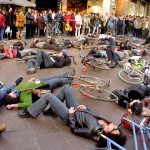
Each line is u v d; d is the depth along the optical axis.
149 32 19.22
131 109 4.86
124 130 4.38
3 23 12.76
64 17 17.17
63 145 3.84
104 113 5.04
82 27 17.92
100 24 18.41
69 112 4.10
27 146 3.76
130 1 30.53
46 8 24.25
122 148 3.43
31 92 4.91
